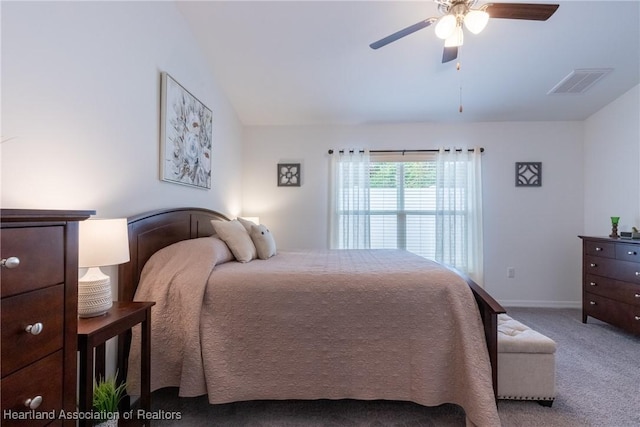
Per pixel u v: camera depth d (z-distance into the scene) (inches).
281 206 160.6
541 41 103.3
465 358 59.9
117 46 69.5
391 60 114.7
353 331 65.3
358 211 156.4
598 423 63.8
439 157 153.6
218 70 120.7
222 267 76.6
